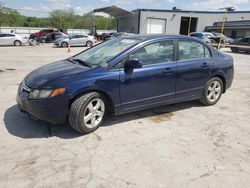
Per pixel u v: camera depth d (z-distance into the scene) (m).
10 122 4.08
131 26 39.91
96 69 3.72
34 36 32.50
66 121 3.80
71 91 3.46
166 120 4.43
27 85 3.67
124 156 3.20
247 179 2.82
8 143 3.42
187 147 3.49
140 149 3.39
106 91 3.72
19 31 47.78
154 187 2.63
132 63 3.78
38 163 2.98
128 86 3.92
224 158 3.24
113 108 3.91
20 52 17.00
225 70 5.25
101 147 3.40
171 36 4.50
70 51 18.67
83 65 4.00
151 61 4.18
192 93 4.84
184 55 4.61
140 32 37.25
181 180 2.76
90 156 3.17
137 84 4.00
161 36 4.41
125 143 3.54
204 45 4.98
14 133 3.71
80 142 3.52
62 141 3.53
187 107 5.17
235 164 3.11
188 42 4.69
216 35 27.58
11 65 10.41
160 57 4.29
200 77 4.84
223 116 4.73
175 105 5.27
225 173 2.92
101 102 3.82
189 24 37.31
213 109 5.11
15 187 2.56
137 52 4.02
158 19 37.81
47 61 12.12
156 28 38.19
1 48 20.59
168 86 4.40
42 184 2.62
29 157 3.11
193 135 3.87
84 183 2.66
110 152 3.28
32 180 2.68
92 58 4.23
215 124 4.34
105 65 3.79
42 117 3.50
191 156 3.25
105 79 3.68
